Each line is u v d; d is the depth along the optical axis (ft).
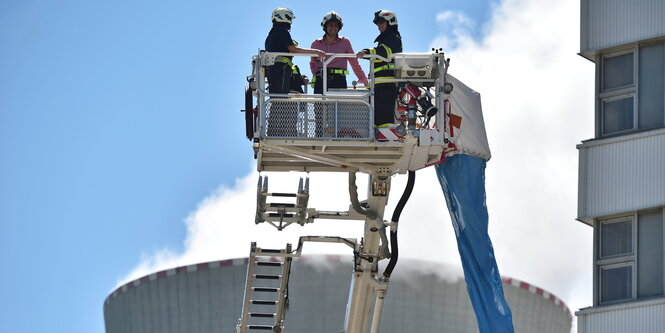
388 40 95.14
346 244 110.83
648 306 112.68
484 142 103.60
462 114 102.53
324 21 98.17
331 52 98.63
